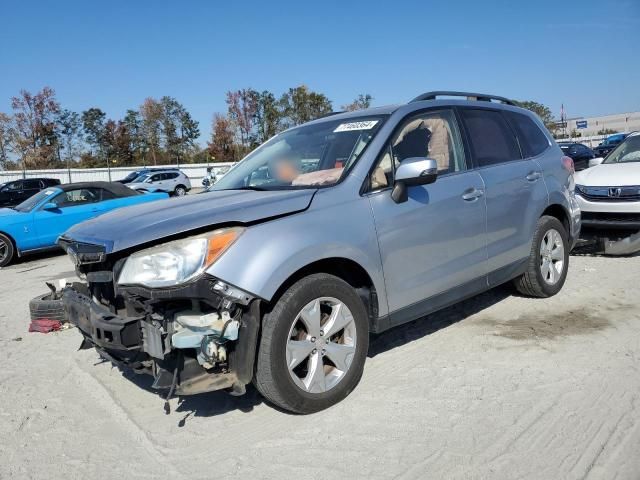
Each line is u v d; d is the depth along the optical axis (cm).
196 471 289
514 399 341
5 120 4809
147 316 306
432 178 370
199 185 4716
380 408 340
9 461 311
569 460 275
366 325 360
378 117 416
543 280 525
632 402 327
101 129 5988
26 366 460
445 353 421
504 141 502
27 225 1095
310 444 305
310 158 412
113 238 316
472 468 273
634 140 837
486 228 447
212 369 313
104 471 296
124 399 382
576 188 720
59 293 579
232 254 302
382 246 366
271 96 5203
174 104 6022
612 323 463
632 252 693
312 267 342
